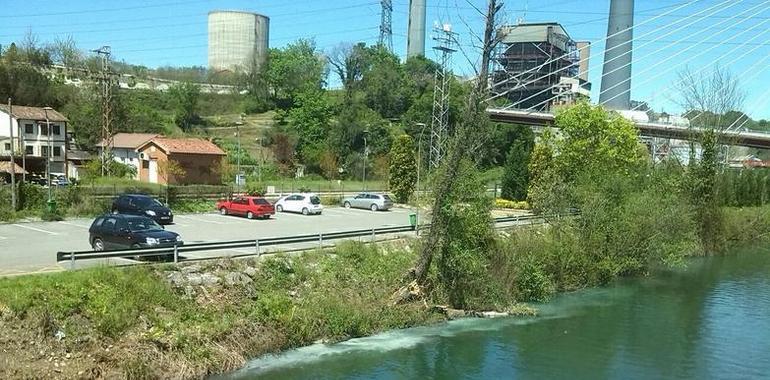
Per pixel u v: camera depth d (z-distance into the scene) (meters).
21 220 37.44
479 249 28.72
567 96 99.44
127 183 50.91
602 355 22.33
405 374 19.44
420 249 28.42
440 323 25.67
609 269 35.25
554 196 36.22
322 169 94.06
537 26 103.56
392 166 60.34
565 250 33.41
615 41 109.88
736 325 26.73
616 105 108.62
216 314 20.53
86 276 19.11
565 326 26.00
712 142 49.34
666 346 23.56
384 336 23.41
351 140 100.75
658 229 38.56
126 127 90.75
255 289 22.50
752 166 76.25
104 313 18.09
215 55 167.50
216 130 112.75
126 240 23.86
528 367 20.77
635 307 29.69
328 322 22.56
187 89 117.00
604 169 44.97
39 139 72.06
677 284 35.53
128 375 16.86
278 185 69.81
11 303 17.16
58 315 17.55
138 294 19.39
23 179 49.94
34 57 106.56
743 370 21.08
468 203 27.97
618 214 37.28
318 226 39.41
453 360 21.06
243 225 39.16
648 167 50.31
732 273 39.53
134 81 137.75
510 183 59.41
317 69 138.75
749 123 83.06
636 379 20.03
